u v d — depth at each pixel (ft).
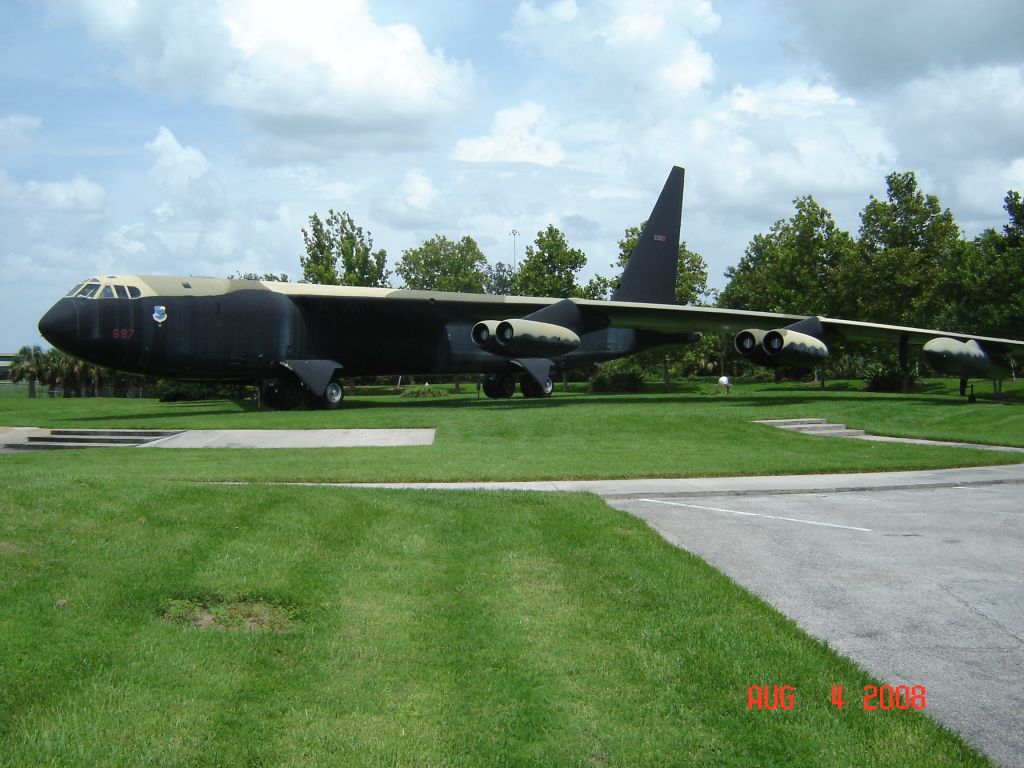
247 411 96.22
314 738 15.61
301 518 29.71
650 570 26.20
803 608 24.12
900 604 24.57
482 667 18.78
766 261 249.55
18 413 100.12
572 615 22.07
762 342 97.19
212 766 14.60
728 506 41.47
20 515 25.96
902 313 179.63
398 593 23.58
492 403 105.50
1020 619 23.24
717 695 17.43
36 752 14.53
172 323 84.84
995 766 14.83
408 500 35.58
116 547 24.44
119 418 88.84
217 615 21.22
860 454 64.03
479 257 319.88
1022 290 147.02
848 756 15.05
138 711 16.14
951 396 129.18
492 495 38.06
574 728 16.14
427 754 15.12
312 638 20.18
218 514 28.73
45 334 80.53
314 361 94.79
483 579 25.12
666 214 122.62
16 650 17.88
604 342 120.98
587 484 48.52
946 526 36.29
